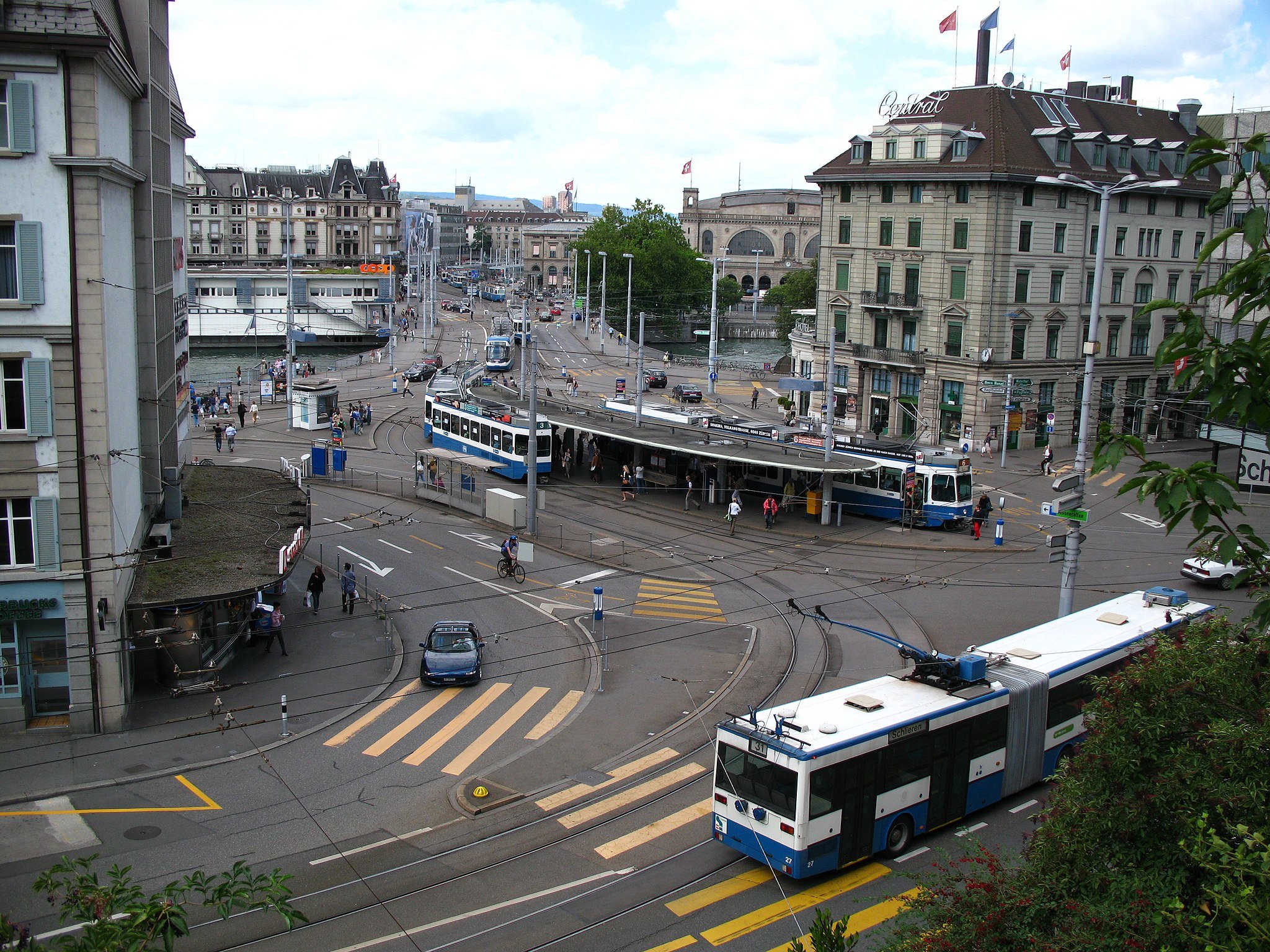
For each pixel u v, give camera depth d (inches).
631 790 964.6
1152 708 539.8
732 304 7303.2
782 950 702.5
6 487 1050.7
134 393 1256.8
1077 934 440.5
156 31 1401.3
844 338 3144.7
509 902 766.5
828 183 3110.2
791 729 800.9
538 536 1889.8
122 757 1031.6
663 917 744.3
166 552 1280.8
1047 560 1795.0
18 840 870.4
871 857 820.6
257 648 1346.0
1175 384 373.1
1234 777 482.6
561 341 5497.1
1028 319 2795.3
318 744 1071.0
